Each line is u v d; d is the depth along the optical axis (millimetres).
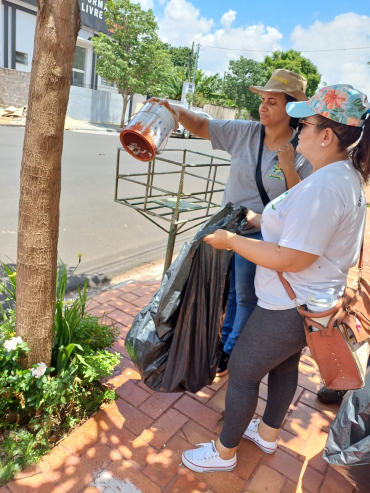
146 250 4699
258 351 1570
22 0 16297
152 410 2195
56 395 1873
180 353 1876
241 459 1955
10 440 1819
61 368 1971
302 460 1999
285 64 37969
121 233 5105
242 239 1524
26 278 1730
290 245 1331
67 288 3576
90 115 19609
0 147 9242
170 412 2197
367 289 1543
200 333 1898
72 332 2117
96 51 16812
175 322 1849
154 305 1944
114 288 3641
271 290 1529
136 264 4277
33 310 1789
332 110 1315
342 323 1394
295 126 2086
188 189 8219
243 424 1709
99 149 11383
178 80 29312
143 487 1743
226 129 2271
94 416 2100
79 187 6961
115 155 10703
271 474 1894
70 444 1915
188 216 6352
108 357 2221
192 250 1678
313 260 1348
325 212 1296
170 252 2611
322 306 1366
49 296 1812
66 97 1508
